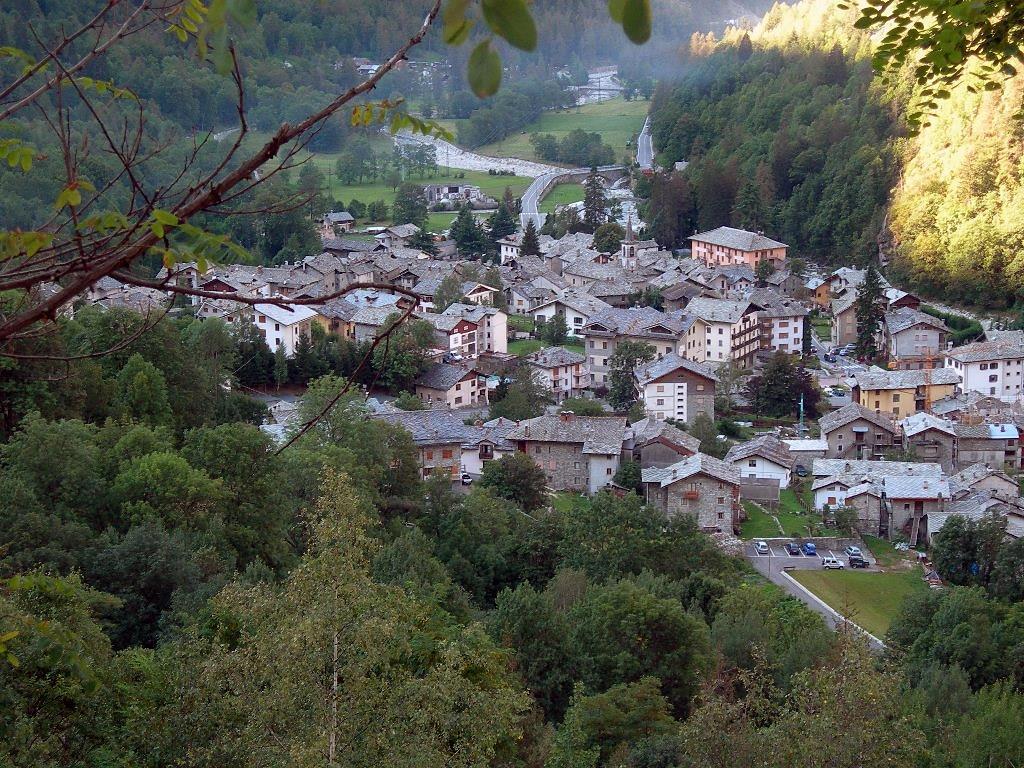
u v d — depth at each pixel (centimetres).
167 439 3869
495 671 1972
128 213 564
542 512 4912
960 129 10862
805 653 3067
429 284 10094
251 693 1476
